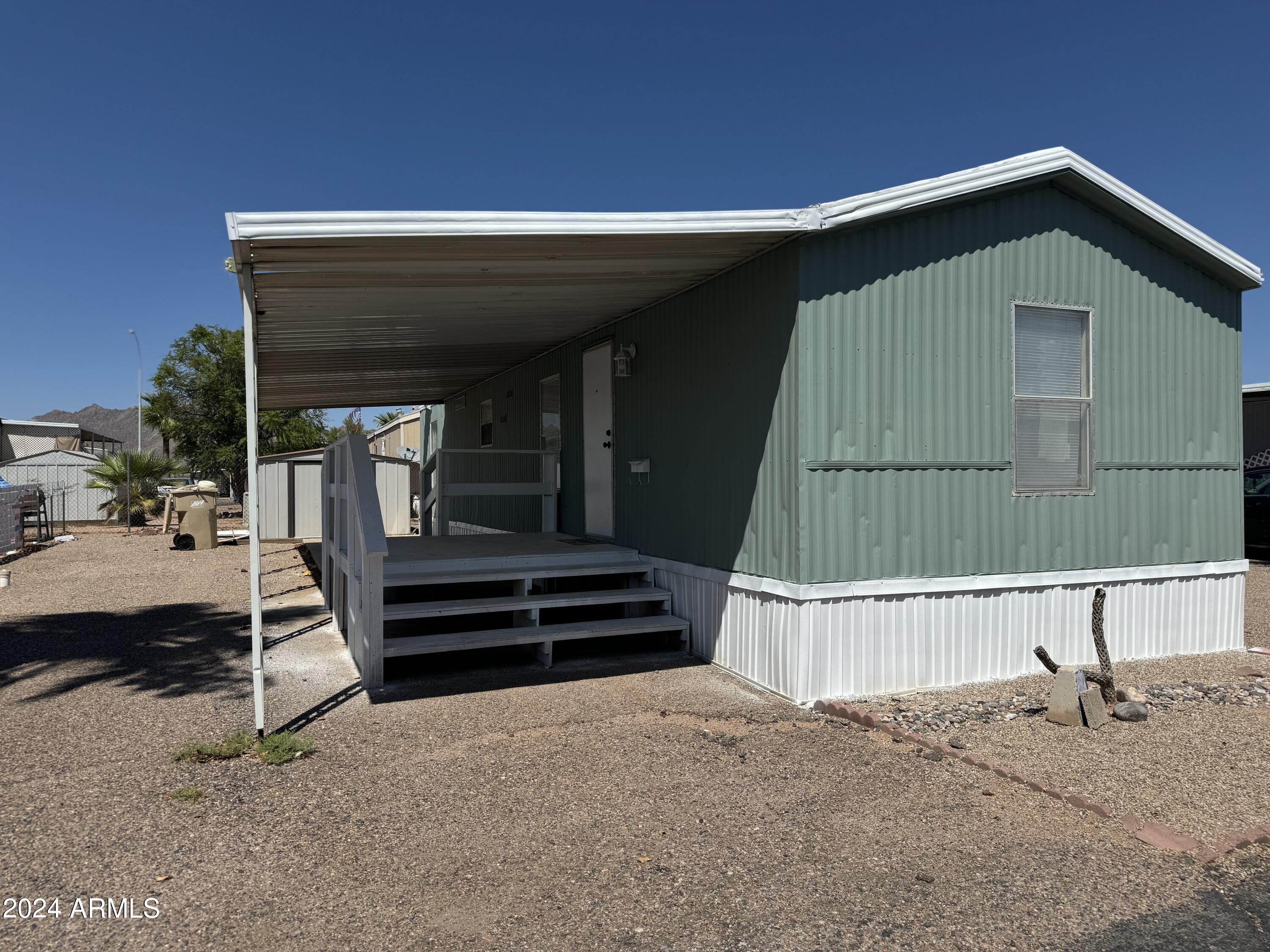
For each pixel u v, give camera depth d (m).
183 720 5.12
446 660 6.58
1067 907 2.95
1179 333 6.92
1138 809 3.75
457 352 9.34
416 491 21.52
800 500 5.38
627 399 7.82
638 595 6.89
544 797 3.92
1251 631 8.12
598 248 5.13
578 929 2.83
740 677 6.08
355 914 2.92
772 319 5.66
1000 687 5.87
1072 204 6.40
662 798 3.90
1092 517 6.45
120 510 23.33
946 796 3.93
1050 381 6.34
